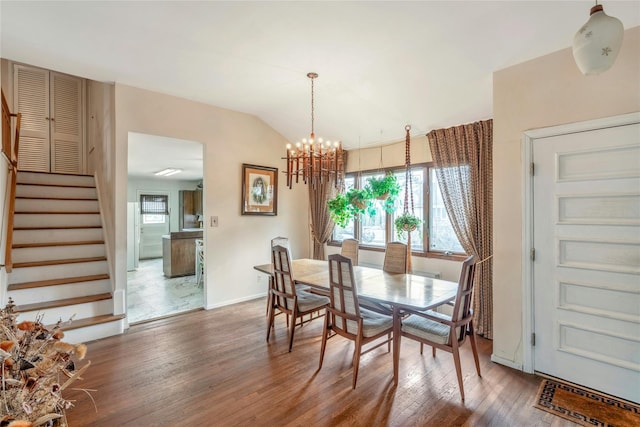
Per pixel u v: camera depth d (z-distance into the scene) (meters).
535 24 2.19
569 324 2.37
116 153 3.44
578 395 2.22
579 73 2.30
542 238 2.49
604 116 2.20
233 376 2.49
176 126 3.88
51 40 2.57
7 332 0.98
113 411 2.06
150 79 3.36
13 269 3.17
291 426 1.92
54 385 0.95
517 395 2.23
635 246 2.11
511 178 2.64
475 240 3.37
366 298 2.44
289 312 3.08
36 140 4.48
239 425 1.93
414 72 2.95
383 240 4.62
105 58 2.88
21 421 0.76
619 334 2.16
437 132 3.70
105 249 3.79
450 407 2.10
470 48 2.52
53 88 4.64
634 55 2.08
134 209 7.32
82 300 3.26
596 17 1.36
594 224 2.26
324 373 2.54
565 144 2.38
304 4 2.08
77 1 2.07
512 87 2.63
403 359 2.79
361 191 3.48
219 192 4.32
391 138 4.34
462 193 3.46
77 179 4.50
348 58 2.80
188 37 2.51
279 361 2.75
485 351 2.95
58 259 3.55
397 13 2.15
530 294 2.54
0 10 2.16
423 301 2.29
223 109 4.33
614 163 2.18
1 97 2.67
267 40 2.53
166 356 2.84
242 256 4.59
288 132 4.96
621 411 2.04
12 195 3.05
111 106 3.57
